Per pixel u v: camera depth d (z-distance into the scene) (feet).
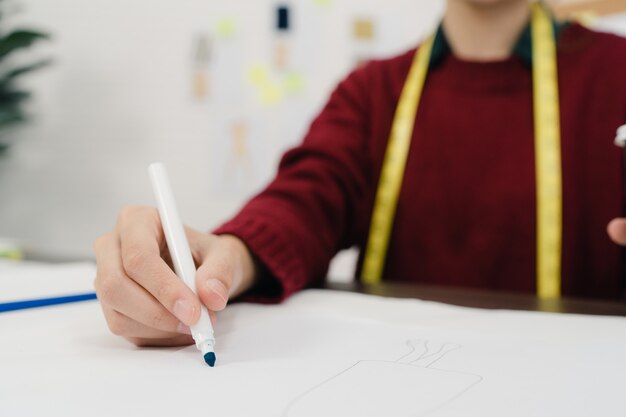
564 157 1.98
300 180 1.82
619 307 1.29
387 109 2.26
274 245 1.37
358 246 2.22
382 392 0.71
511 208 1.98
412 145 2.17
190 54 5.10
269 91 5.07
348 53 5.04
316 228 1.67
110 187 5.27
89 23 5.23
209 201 5.17
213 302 0.89
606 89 2.00
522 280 1.95
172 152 5.19
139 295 0.91
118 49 5.20
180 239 0.98
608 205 1.92
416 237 2.11
